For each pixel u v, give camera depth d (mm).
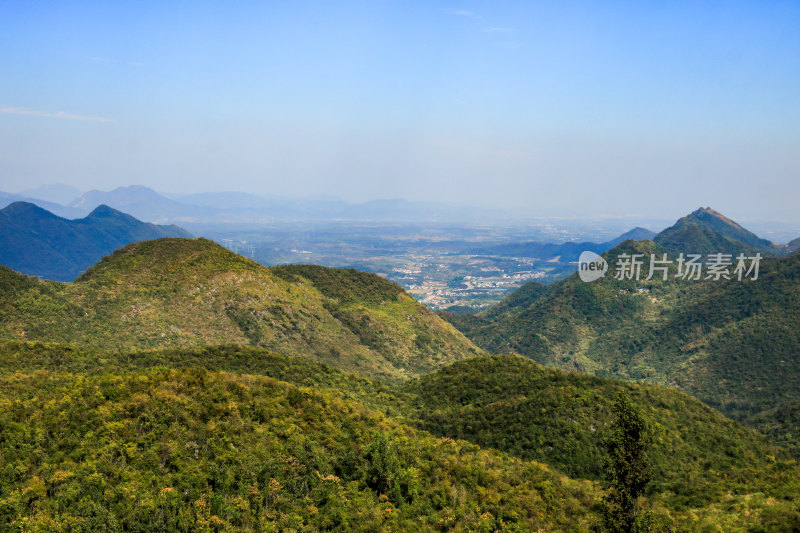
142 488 36500
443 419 69438
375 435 50812
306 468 43344
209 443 42375
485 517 42906
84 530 32156
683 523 44719
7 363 59781
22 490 34375
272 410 49875
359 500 42094
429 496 45844
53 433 40344
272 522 36906
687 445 62094
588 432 59969
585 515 45531
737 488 51094
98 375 55344
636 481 37312
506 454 57656
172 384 49531
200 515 35594
